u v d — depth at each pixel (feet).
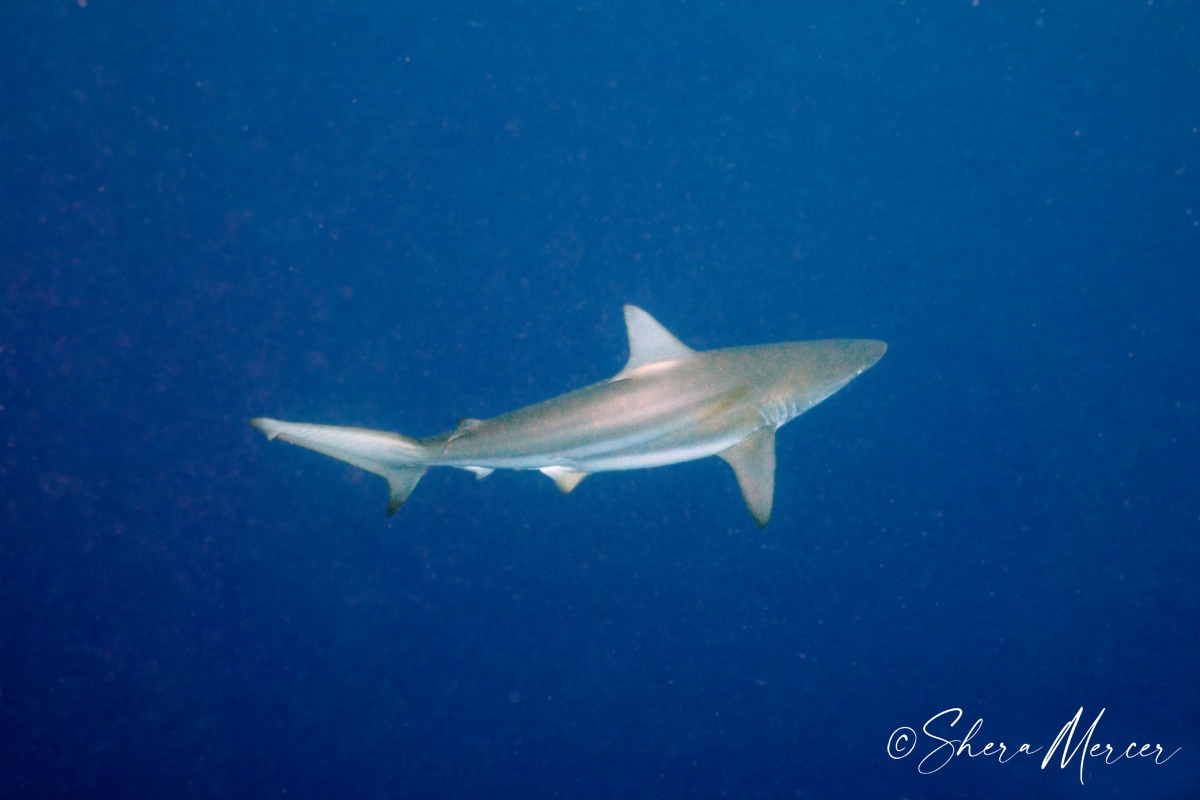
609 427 21.85
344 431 22.68
